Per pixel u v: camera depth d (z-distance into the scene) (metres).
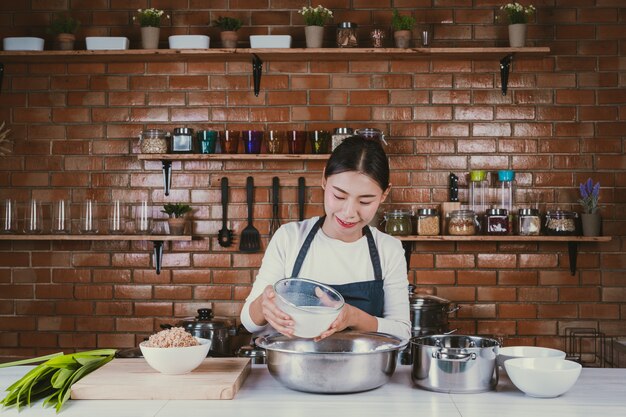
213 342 3.35
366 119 3.84
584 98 3.82
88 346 3.87
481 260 3.82
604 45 3.83
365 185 2.01
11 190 3.90
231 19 3.69
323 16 3.65
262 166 3.85
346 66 3.84
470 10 3.84
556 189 3.82
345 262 2.29
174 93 3.88
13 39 3.68
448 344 1.98
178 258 3.87
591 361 3.79
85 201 3.77
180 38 3.63
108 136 3.89
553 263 3.81
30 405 1.73
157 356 1.83
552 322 3.81
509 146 3.82
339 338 1.96
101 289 3.87
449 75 3.84
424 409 1.67
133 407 1.70
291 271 2.30
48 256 3.88
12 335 3.88
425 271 3.83
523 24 3.62
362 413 1.64
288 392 1.83
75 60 3.81
